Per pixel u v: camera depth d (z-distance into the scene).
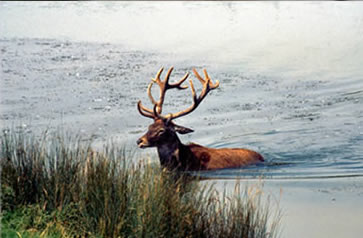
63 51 65.25
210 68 58.50
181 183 23.31
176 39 75.19
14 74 53.84
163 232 20.55
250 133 37.97
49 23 86.25
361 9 103.75
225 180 28.81
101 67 57.50
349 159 32.91
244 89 50.34
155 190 21.12
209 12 102.00
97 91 48.50
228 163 31.28
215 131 38.69
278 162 32.50
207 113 43.19
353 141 36.34
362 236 21.77
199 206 21.56
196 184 23.14
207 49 68.56
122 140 35.72
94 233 21.05
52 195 22.81
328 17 94.56
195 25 87.06
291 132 38.31
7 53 63.34
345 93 48.91
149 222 20.58
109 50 66.62
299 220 23.41
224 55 65.06
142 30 81.69
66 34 76.88
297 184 28.36
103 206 21.45
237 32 81.06
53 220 21.56
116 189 21.73
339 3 113.06
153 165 24.64
